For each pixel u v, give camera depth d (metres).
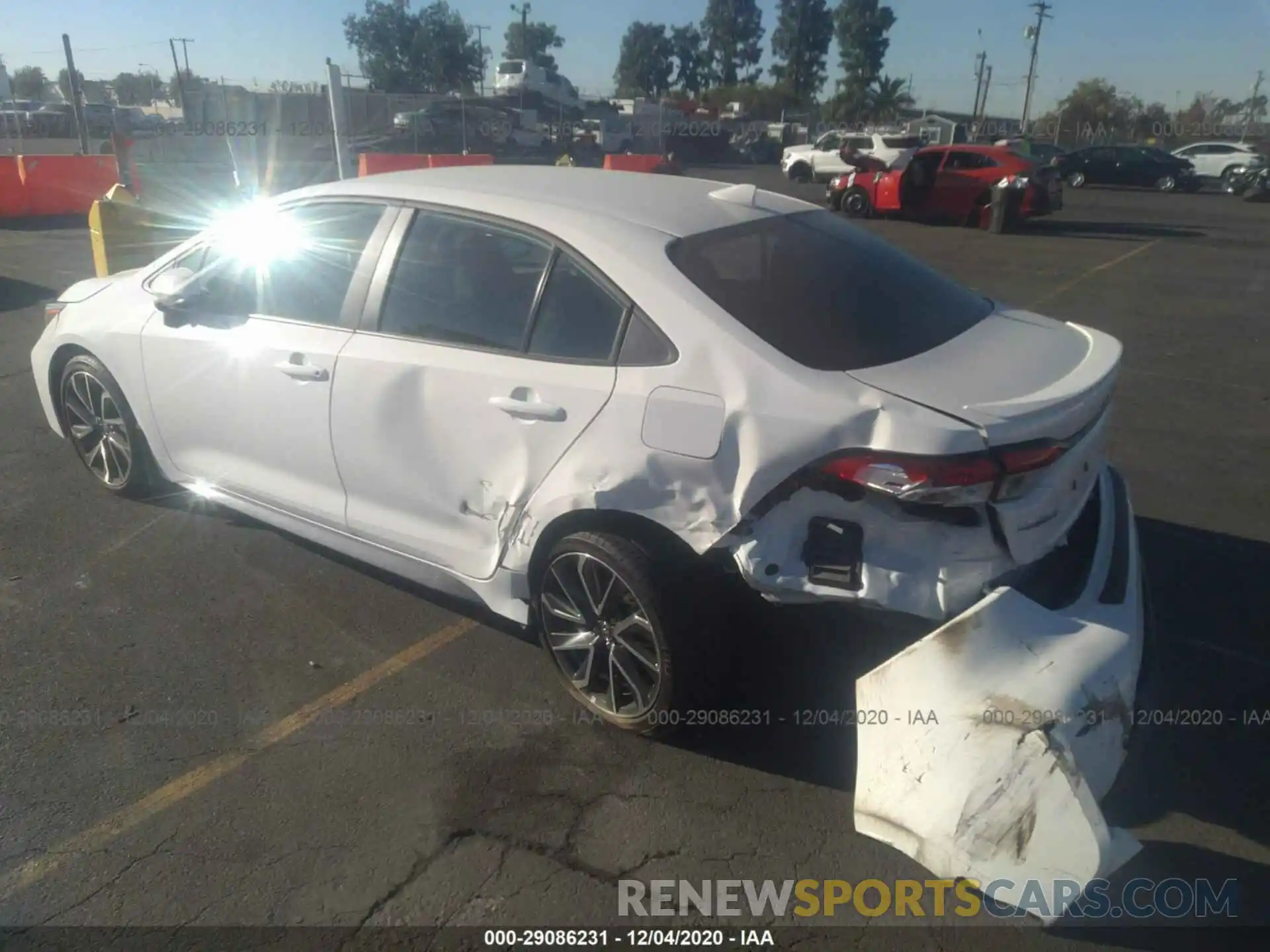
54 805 2.98
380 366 3.59
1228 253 15.77
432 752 3.25
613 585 3.18
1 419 6.32
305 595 4.21
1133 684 2.57
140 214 9.57
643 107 44.09
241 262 4.17
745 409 2.81
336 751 3.25
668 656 3.08
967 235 18.00
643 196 3.60
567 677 3.45
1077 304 11.06
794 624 3.05
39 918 2.60
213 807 2.99
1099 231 18.94
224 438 4.27
